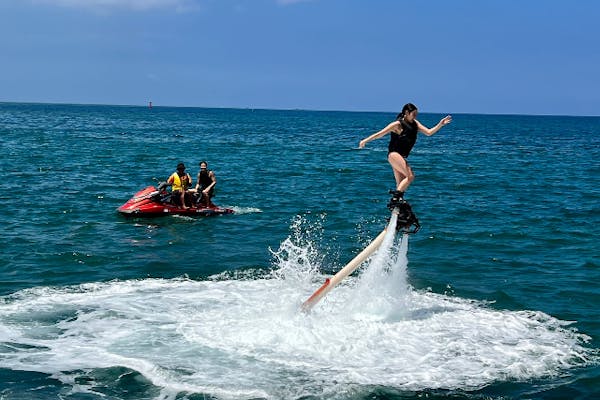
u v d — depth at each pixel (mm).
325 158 41406
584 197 23953
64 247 13523
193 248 13820
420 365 7500
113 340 8008
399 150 9344
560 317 9539
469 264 12867
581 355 7969
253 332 8289
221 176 28953
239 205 20344
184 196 18156
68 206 18953
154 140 56750
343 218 18234
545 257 13672
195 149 46719
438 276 11844
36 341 7961
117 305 9430
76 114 152500
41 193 21328
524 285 11328
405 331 8570
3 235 14500
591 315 9672
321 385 6898
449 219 18312
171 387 6773
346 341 8133
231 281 11016
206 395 6617
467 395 6816
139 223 16656
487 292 10844
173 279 11133
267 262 12617
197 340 8023
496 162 41500
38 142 48562
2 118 103812
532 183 28781
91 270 11719
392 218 9516
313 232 16078
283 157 41281
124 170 30109
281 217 18141
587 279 11828
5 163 30828
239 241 14727
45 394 6590
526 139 78562
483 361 7672
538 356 7887
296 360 7512
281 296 10008
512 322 9188
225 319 8828
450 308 9789
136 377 6996
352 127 106062
